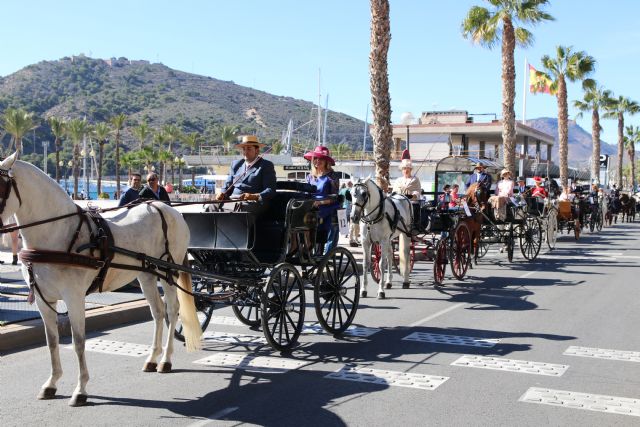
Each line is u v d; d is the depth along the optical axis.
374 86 18.98
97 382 6.95
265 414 5.96
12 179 5.99
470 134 48.75
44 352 8.13
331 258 9.33
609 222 37.72
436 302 11.89
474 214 16.56
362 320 10.30
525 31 29.06
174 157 93.12
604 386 6.80
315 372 7.35
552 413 5.97
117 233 6.90
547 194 22.14
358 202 11.58
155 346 7.42
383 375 7.20
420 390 6.66
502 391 6.62
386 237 12.33
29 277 6.30
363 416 5.90
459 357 7.98
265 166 8.80
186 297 7.59
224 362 7.78
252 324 9.69
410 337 9.09
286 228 8.29
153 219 7.42
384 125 18.98
